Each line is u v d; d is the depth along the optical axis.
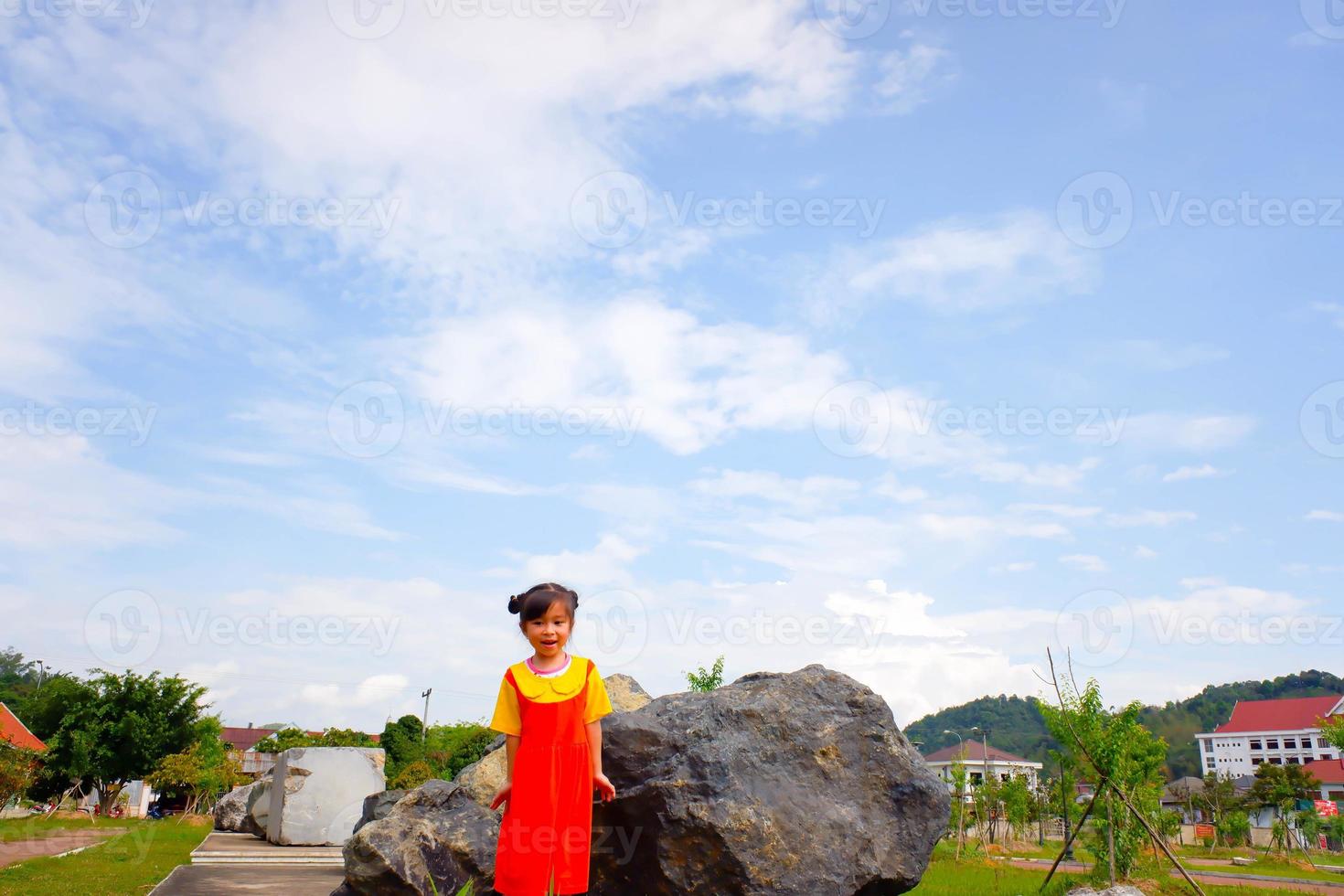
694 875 5.75
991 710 118.25
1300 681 99.75
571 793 4.14
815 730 6.45
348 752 14.34
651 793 5.88
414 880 6.04
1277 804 55.66
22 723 38.78
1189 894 14.61
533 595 4.32
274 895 8.02
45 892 8.12
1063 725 15.02
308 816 13.73
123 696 37.28
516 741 4.24
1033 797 41.28
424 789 6.65
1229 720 88.88
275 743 47.62
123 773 37.12
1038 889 14.41
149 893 8.12
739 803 5.89
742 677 7.27
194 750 37.34
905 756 6.58
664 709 6.56
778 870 5.78
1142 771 15.95
